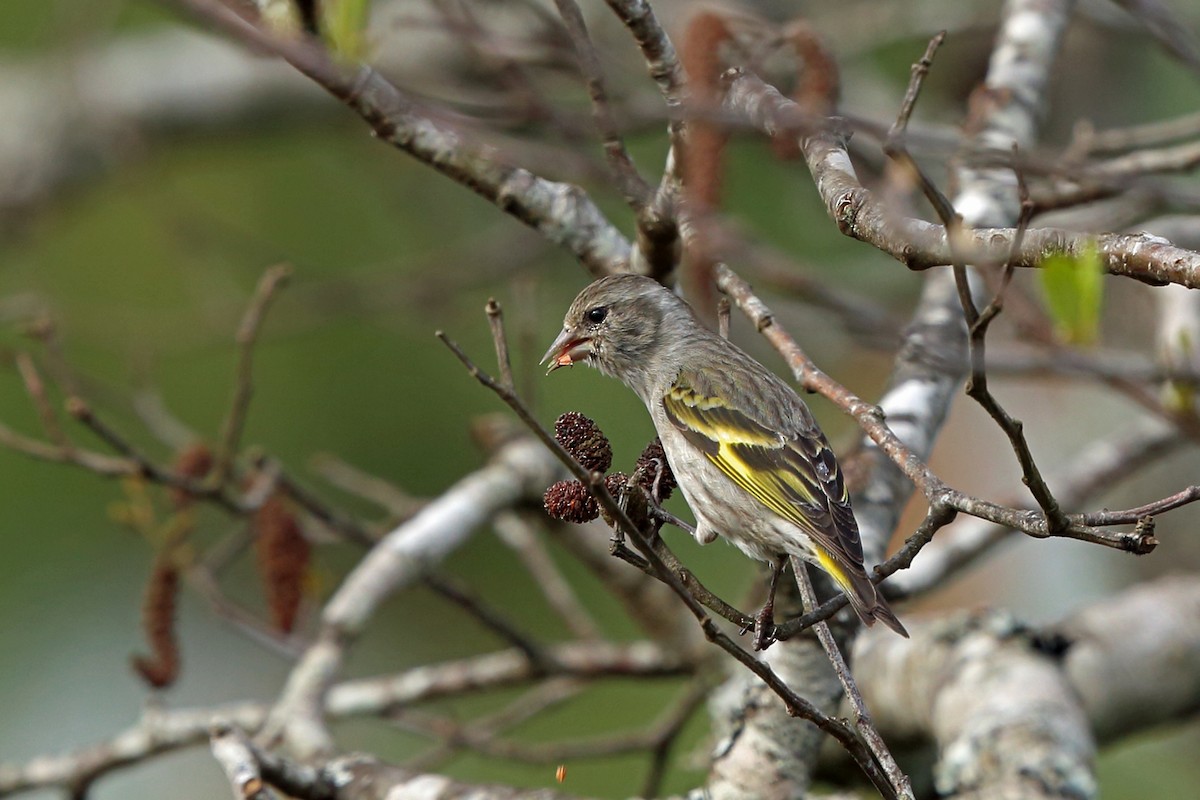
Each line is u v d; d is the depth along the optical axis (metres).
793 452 8.76
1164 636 11.60
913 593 11.27
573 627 12.96
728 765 8.86
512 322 19.08
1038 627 10.93
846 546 8.09
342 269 20.30
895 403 9.79
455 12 13.11
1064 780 9.41
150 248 19.95
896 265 17.02
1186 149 10.52
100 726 18.39
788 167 16.66
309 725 10.47
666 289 9.69
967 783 9.62
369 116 8.91
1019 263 6.22
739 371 9.26
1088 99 18.77
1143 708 11.43
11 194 20.45
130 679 18.69
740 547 8.99
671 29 14.78
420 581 11.73
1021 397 17.83
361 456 18.83
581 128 10.86
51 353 11.59
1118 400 17.31
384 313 18.25
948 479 17.73
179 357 18.58
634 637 18.56
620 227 18.02
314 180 20.45
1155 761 15.58
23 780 12.16
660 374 9.50
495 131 10.88
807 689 8.66
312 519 13.17
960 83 18.94
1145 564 17.00
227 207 20.36
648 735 12.32
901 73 19.11
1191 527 16.81
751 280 14.62
